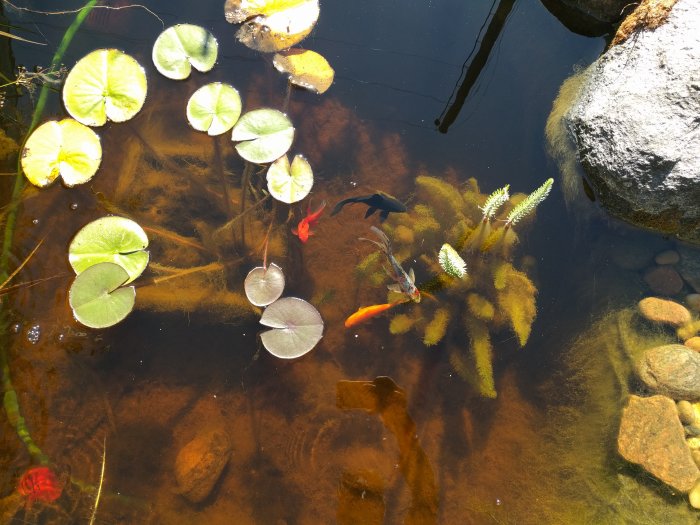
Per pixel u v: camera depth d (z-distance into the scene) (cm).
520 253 89
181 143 91
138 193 89
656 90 81
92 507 75
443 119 98
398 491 78
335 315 86
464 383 84
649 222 84
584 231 89
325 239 90
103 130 90
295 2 98
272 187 86
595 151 85
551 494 79
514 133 97
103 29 98
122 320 81
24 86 91
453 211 89
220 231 86
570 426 82
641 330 84
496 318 86
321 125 96
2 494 74
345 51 101
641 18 86
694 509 75
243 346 84
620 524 76
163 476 78
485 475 80
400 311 86
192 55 93
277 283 82
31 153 83
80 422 78
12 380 78
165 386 82
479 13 104
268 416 82
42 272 82
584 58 99
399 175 95
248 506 77
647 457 77
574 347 85
